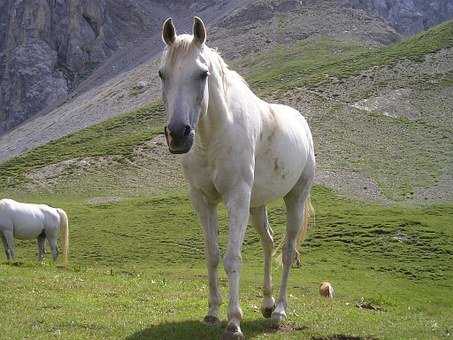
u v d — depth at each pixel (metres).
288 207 11.48
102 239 43.44
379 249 38.53
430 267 34.91
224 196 9.13
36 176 79.62
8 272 16.08
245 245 39.97
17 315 10.60
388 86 101.31
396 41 165.38
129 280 15.96
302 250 38.50
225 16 199.75
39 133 139.75
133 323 10.20
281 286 11.12
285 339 9.60
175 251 39.94
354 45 151.62
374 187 64.44
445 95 97.50
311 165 11.55
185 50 8.36
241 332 8.96
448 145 79.69
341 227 43.56
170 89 8.30
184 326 9.82
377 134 84.44
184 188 70.12
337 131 85.81
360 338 10.07
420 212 52.12
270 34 169.38
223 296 14.08
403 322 11.77
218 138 8.88
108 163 81.88
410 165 72.56
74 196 70.12
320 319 11.16
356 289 27.58
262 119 9.83
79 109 150.00
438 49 114.75
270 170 10.02
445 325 11.80
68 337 9.34
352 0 194.88
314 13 183.50
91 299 12.30
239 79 9.88
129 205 59.22
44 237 29.44
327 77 107.44
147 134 93.44
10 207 27.86
